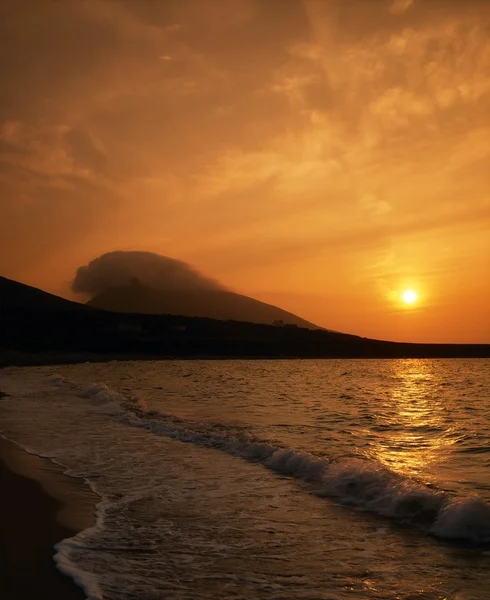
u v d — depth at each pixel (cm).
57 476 988
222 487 926
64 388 3170
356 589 535
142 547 636
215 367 7919
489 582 553
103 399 2409
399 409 2364
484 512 711
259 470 1059
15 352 9425
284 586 539
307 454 1102
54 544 625
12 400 2452
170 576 554
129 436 1457
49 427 1620
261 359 13025
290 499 855
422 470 1078
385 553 631
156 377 5009
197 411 2162
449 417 2083
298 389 3638
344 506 819
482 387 4100
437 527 711
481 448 1348
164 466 1088
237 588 531
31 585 505
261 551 633
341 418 1977
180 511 786
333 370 7481
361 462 1005
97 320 14400
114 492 886
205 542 660
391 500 809
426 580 558
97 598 479
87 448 1280
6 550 600
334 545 657
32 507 781
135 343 13388
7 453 1202
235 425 1711
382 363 11694
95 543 639
